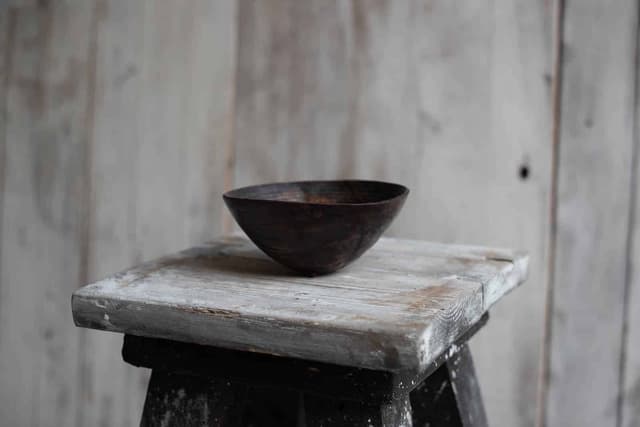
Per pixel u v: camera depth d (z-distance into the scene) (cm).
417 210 151
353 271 112
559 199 146
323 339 95
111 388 167
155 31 158
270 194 116
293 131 154
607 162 144
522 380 150
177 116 158
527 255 121
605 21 142
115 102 161
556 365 149
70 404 168
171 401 108
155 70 158
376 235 108
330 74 152
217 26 155
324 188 118
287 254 107
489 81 146
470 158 148
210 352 105
